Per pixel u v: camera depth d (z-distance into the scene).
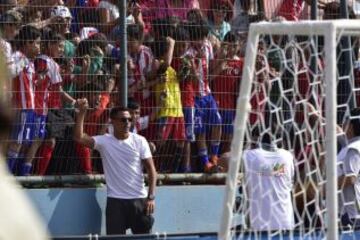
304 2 39.09
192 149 36.94
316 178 26.12
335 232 20.02
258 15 37.69
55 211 35.25
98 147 35.03
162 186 36.50
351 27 20.70
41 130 34.38
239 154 22.20
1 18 33.81
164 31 36.25
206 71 36.56
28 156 34.38
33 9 34.56
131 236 30.83
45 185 35.00
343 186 29.64
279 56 27.61
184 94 36.44
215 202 37.38
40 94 34.16
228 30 37.09
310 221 26.58
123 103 35.59
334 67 20.20
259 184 27.02
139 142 35.31
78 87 35.03
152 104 36.25
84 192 35.62
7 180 6.57
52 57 34.47
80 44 35.00
